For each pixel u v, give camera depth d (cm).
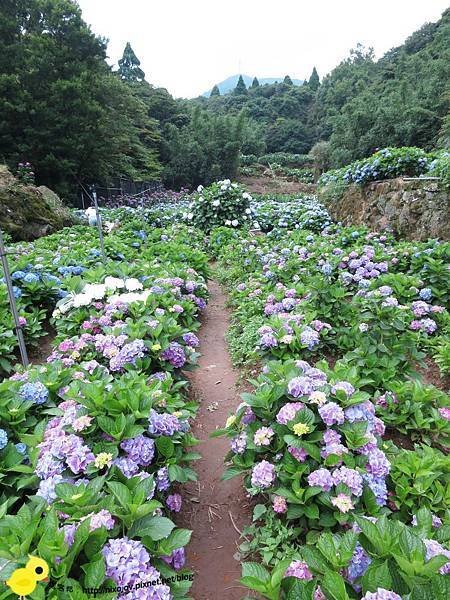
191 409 268
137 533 162
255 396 238
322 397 220
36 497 175
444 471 225
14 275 470
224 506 249
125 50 3578
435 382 369
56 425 227
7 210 824
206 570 207
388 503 208
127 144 2194
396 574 139
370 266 556
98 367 287
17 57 1697
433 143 1677
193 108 3138
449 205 657
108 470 188
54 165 1712
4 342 384
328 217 1059
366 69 3766
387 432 285
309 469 209
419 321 418
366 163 895
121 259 655
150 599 140
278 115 4278
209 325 556
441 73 1991
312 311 423
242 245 848
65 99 1738
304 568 158
